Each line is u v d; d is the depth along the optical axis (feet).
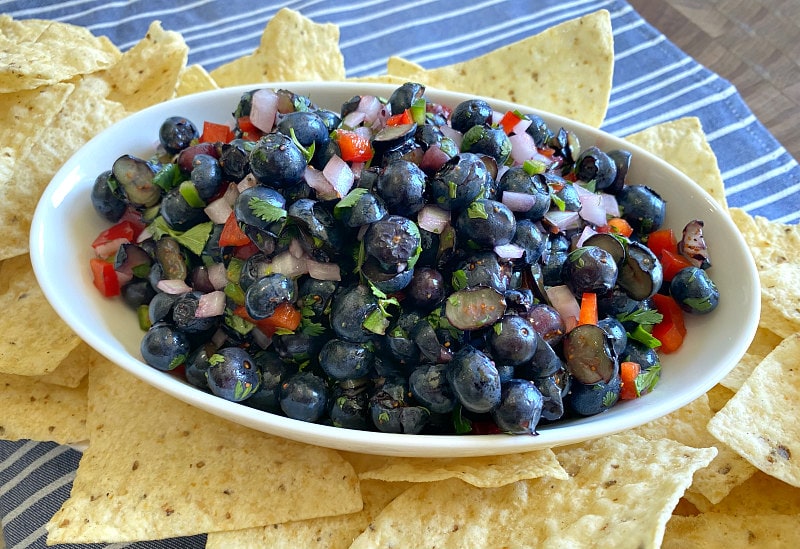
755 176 1.03
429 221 0.64
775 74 1.18
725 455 0.72
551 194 0.70
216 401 0.63
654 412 0.64
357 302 0.62
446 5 1.31
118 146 0.82
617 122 1.11
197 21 1.26
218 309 0.67
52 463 0.80
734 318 0.71
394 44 1.24
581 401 0.65
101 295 0.74
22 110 0.83
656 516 0.58
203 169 0.69
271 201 0.63
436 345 0.62
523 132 0.77
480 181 0.64
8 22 1.04
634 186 0.79
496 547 0.65
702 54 1.22
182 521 0.66
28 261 0.85
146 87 0.92
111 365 0.79
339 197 0.65
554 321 0.64
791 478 0.66
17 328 0.77
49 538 0.64
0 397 0.78
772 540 0.68
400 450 0.62
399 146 0.69
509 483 0.68
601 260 0.65
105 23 1.23
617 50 1.20
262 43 1.01
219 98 0.87
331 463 0.70
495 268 0.64
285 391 0.65
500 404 0.60
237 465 0.70
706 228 0.78
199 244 0.70
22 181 0.81
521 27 1.27
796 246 0.89
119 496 0.68
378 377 0.66
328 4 1.30
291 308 0.65
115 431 0.73
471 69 1.00
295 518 0.67
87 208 0.78
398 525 0.66
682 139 0.95
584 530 0.62
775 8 1.25
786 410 0.70
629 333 0.71
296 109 0.77
